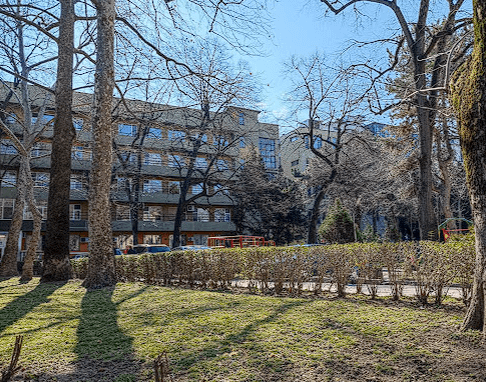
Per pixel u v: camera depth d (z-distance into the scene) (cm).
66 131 1255
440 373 356
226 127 3070
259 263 847
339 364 386
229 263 921
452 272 612
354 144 3173
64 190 1244
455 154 2822
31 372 402
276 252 833
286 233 4009
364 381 348
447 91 551
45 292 966
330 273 788
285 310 605
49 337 529
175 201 4212
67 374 395
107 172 1059
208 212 4503
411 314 554
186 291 841
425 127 1525
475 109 435
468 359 383
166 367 287
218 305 664
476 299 461
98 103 1060
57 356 449
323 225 2488
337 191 3020
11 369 334
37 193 3438
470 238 692
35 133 1862
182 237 4353
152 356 433
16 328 589
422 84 1456
